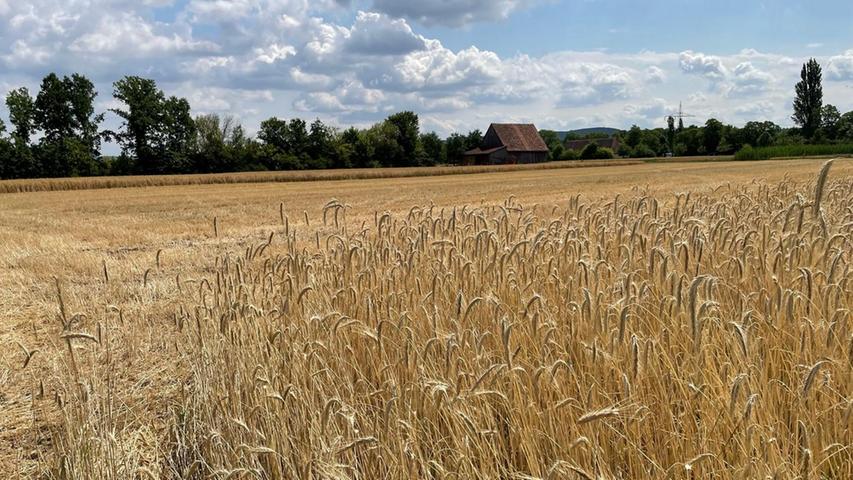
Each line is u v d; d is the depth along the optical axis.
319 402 3.95
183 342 5.85
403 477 3.19
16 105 78.94
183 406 4.70
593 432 3.14
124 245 15.62
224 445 3.86
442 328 4.40
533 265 5.29
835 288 4.03
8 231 18.84
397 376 4.06
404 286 5.45
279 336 4.69
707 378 3.58
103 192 43.75
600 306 4.05
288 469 3.49
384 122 109.00
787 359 3.86
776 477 2.67
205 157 89.00
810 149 97.00
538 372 3.23
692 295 3.27
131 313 7.86
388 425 3.23
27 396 5.53
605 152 120.88
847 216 7.19
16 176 76.19
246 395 4.09
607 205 9.09
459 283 5.24
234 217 22.45
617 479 3.09
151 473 3.70
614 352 3.69
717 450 3.05
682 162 93.31
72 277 10.95
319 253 6.73
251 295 6.00
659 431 3.33
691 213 8.77
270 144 94.88
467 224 7.64
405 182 51.53
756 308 4.44
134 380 5.66
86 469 3.79
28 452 4.50
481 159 121.00
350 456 3.38
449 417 3.52
